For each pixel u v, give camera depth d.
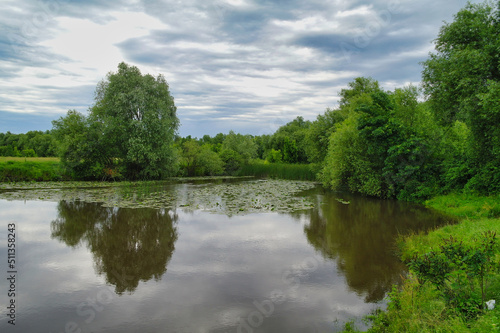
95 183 32.69
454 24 17.38
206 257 10.47
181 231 13.69
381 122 23.33
